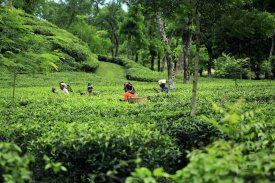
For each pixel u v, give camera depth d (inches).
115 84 1349.7
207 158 144.3
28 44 448.1
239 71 1194.6
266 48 1753.2
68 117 356.8
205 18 419.8
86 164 229.5
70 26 2851.9
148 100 567.8
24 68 438.3
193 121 300.4
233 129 194.2
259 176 141.6
